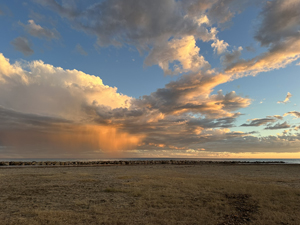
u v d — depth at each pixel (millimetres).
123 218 7980
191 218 8133
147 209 9414
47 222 7406
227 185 16047
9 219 7672
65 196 12156
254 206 10000
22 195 12227
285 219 7992
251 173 29328
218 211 9125
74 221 7535
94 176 22969
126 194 12875
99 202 10750
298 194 12805
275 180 20391
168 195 12445
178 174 26375
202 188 14883
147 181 18516
